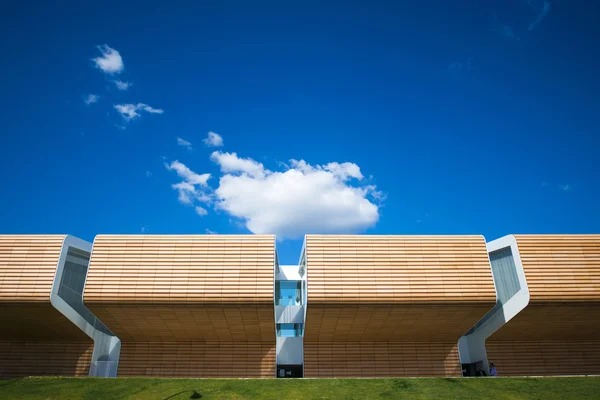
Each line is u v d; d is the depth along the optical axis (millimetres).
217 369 37344
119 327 36094
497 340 38562
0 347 37656
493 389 28641
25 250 34031
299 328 40031
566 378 30984
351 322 35625
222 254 33969
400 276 34000
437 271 34344
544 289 33969
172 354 37812
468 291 34000
